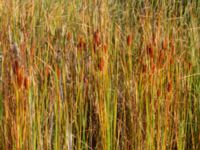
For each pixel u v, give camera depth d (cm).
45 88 273
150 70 266
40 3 457
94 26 365
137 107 269
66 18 439
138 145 264
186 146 296
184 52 343
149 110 260
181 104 297
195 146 296
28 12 425
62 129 259
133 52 347
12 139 245
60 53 318
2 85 272
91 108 288
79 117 287
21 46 259
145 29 363
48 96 272
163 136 264
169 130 274
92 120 293
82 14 420
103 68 267
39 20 435
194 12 470
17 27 385
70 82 297
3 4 426
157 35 307
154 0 493
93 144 289
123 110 291
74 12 443
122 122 279
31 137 242
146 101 261
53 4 471
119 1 505
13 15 415
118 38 362
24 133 237
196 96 318
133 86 284
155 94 263
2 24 386
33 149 243
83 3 460
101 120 262
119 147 274
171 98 276
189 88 310
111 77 301
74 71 306
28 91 240
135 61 318
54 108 267
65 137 256
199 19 455
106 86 265
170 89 266
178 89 288
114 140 265
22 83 233
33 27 384
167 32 359
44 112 255
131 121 273
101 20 364
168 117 270
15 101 243
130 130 278
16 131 235
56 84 259
